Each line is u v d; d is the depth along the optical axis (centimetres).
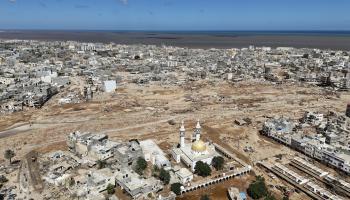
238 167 19400
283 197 16138
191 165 18688
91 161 19088
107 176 16625
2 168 18788
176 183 16512
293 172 18288
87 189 15888
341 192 16462
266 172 18938
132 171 17512
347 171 18575
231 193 16088
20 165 19262
